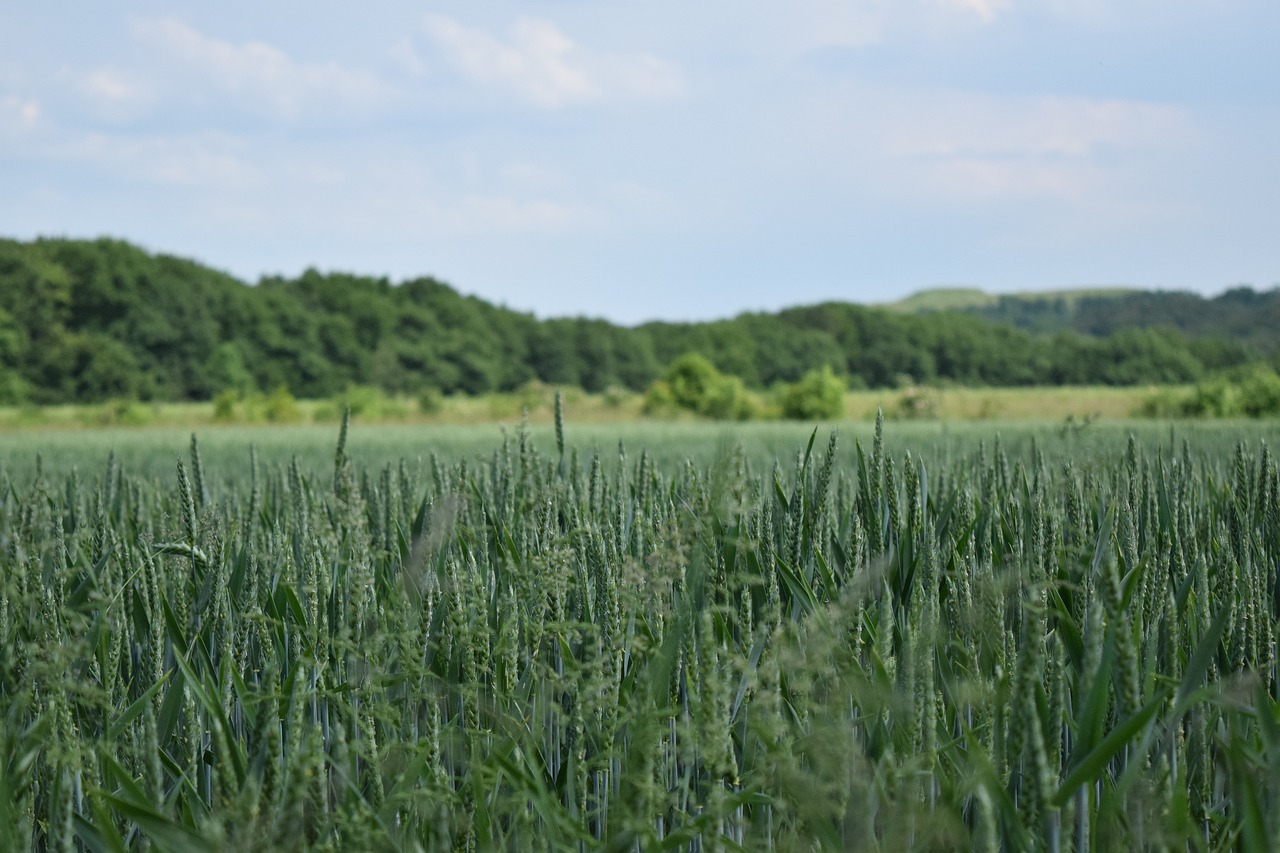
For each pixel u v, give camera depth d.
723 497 2.21
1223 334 149.50
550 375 107.62
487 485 3.96
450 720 2.37
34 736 1.79
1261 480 3.59
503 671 2.28
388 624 2.47
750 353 115.31
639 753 1.79
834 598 2.65
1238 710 1.97
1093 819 1.76
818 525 3.10
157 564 2.70
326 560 2.68
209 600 2.69
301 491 3.88
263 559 2.97
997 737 1.97
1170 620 2.26
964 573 2.71
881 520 3.08
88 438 28.12
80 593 2.72
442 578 2.66
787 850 1.80
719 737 1.68
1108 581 1.62
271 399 70.75
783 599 2.82
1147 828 1.72
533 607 2.52
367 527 3.26
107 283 83.00
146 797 1.81
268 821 1.59
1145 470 3.72
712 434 22.28
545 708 2.24
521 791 1.82
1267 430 15.83
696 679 2.00
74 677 2.32
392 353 97.12
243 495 5.54
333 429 39.88
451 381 99.81
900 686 1.97
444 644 2.41
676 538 2.12
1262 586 2.70
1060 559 2.75
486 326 107.00
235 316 89.88
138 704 2.18
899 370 120.19
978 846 1.70
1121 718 1.99
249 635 2.75
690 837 1.74
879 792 1.78
